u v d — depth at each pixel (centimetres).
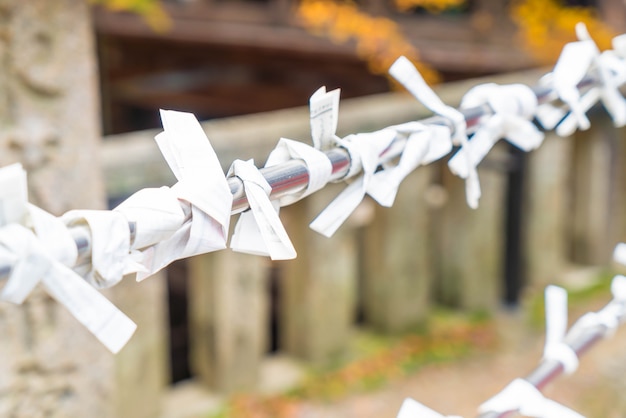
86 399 192
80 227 30
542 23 463
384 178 46
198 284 277
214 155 36
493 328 355
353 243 334
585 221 421
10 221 27
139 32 427
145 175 223
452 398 296
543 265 394
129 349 241
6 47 158
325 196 285
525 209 379
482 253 362
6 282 26
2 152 163
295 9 446
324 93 42
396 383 302
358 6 461
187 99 527
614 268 430
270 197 39
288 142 41
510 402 60
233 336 274
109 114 488
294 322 306
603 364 323
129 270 31
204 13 434
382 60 443
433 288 375
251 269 273
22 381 179
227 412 268
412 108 299
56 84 167
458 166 52
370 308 339
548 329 67
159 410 254
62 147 172
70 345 185
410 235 329
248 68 525
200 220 34
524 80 380
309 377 297
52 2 162
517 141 58
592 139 411
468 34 473
